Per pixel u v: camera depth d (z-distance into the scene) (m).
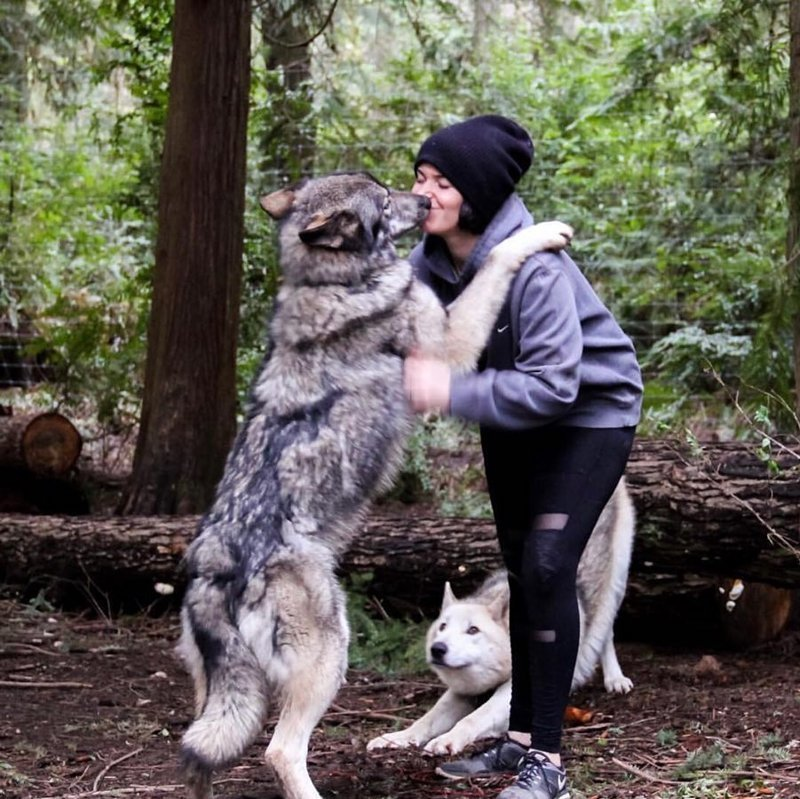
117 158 10.87
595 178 10.70
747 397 6.95
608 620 5.27
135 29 9.55
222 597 3.58
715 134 9.67
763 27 8.29
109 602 7.02
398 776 4.12
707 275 9.73
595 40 12.10
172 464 7.71
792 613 6.37
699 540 5.59
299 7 8.80
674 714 4.86
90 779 4.14
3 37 11.38
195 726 3.46
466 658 4.73
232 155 7.80
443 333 3.85
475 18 10.55
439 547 6.42
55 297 11.04
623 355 3.72
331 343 3.85
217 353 7.81
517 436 3.80
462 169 3.77
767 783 3.77
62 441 8.67
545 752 3.55
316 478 3.70
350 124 10.70
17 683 5.43
